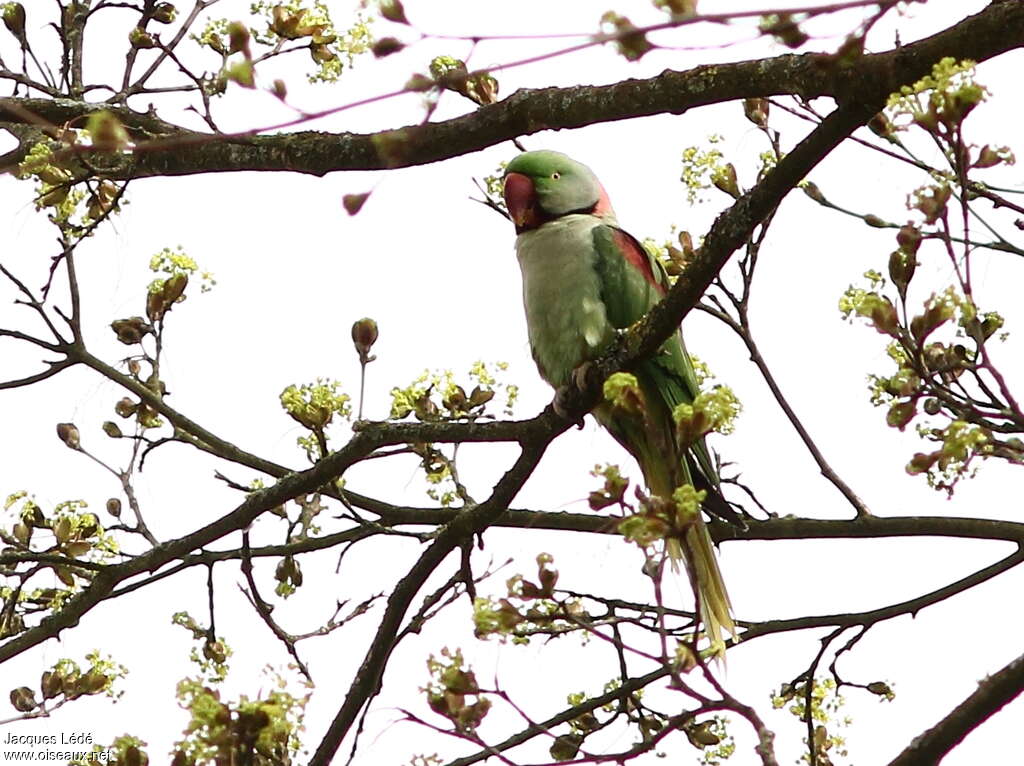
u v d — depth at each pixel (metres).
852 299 7.08
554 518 10.73
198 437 10.91
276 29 10.38
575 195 11.27
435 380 10.23
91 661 9.85
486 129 8.91
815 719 10.10
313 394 9.70
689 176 10.25
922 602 9.89
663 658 5.78
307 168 9.61
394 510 10.91
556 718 9.59
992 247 8.01
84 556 10.57
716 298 10.41
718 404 5.93
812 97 7.48
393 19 4.53
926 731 6.64
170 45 10.80
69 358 10.63
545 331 11.03
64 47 11.18
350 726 9.61
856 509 10.30
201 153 9.90
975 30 6.84
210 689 6.16
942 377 6.52
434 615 9.54
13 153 10.56
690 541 9.36
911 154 7.75
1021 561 9.84
